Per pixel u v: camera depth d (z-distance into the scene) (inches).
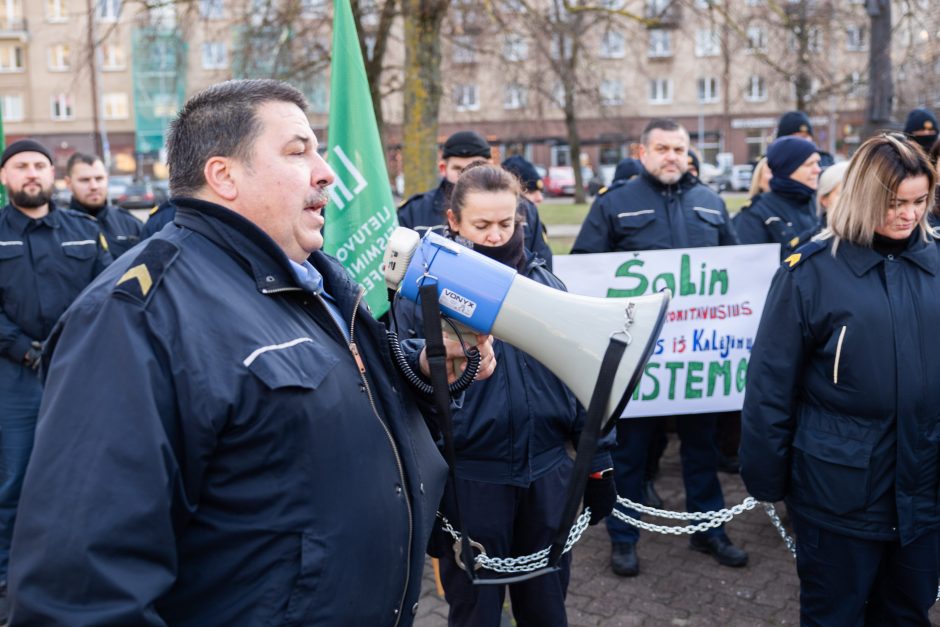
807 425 99.3
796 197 181.8
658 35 724.0
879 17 266.7
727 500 187.6
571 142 1167.0
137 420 48.9
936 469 94.9
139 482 48.1
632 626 132.8
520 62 509.0
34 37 1576.0
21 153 162.9
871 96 271.1
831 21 458.0
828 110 755.4
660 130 159.3
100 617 45.8
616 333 60.4
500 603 97.3
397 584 59.9
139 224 218.1
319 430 54.1
